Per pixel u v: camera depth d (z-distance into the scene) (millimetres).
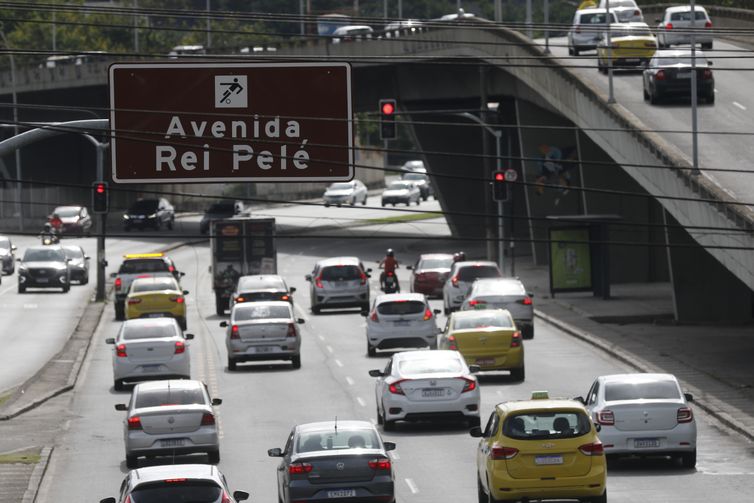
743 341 131125
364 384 108625
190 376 114125
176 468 51906
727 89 162375
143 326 110438
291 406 98750
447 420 85688
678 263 147125
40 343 141375
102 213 174500
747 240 97312
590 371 112438
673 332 139000
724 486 65938
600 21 179500
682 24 187250
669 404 70312
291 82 48312
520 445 57344
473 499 64438
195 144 48156
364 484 56812
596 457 57406
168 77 48062
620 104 151500
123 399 105938
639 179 133500
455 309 152500
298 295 184125
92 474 76125
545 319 150500
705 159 121375
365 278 160000
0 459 80438
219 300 165000
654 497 63188
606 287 168875
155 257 163125
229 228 164500
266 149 48312
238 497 52531
